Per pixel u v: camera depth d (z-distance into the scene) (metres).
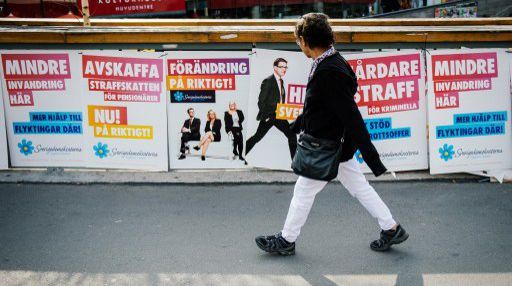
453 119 5.09
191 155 5.30
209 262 3.71
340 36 4.96
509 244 3.87
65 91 5.25
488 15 9.62
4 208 4.63
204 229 4.21
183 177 5.20
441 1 10.20
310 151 3.38
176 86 5.16
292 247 3.75
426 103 5.14
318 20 3.26
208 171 5.32
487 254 3.74
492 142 5.14
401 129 5.15
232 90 5.16
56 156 5.38
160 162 5.31
